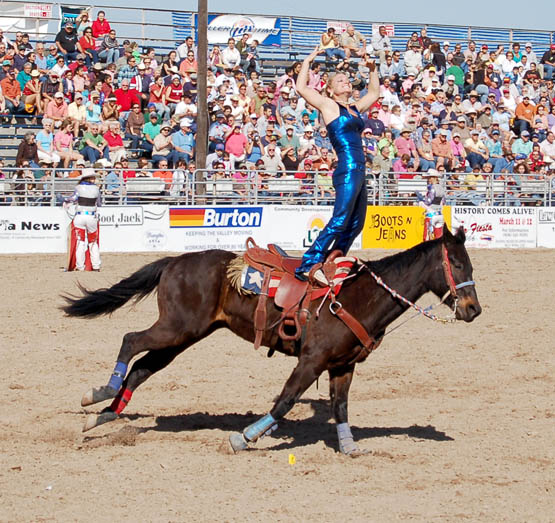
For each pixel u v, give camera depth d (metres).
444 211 32.72
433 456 9.37
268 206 30.59
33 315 17.64
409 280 9.17
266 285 9.30
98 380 12.80
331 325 9.05
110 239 28.97
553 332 16.59
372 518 7.49
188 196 30.59
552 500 8.02
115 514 7.55
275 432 10.37
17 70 33.84
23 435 10.11
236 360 14.19
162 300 9.62
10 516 7.50
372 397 12.08
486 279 23.77
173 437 10.04
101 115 32.69
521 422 10.80
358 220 9.40
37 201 29.25
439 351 15.01
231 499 7.93
